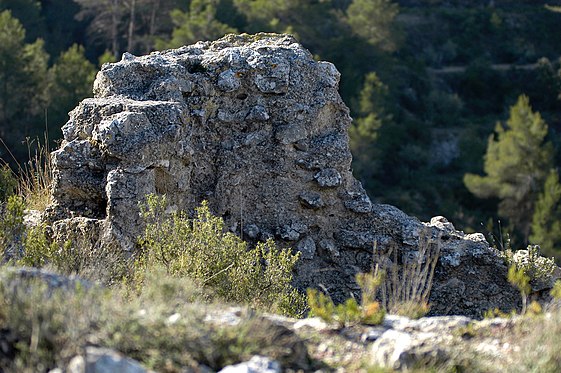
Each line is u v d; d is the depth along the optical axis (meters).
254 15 63.53
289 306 8.91
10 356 5.64
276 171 10.50
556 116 70.31
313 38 64.19
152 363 5.68
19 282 6.18
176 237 9.02
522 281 8.80
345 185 10.73
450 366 6.16
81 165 9.73
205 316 6.29
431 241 10.64
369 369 6.01
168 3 62.38
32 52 48.38
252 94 10.58
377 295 10.27
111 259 8.99
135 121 9.53
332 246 10.62
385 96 58.62
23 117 44.53
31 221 10.02
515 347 6.58
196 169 10.34
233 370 5.69
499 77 73.00
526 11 85.62
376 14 68.00
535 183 48.47
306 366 6.18
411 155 56.62
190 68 10.67
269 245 9.52
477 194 49.16
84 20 64.06
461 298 10.59
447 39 79.56
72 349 5.59
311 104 10.67
